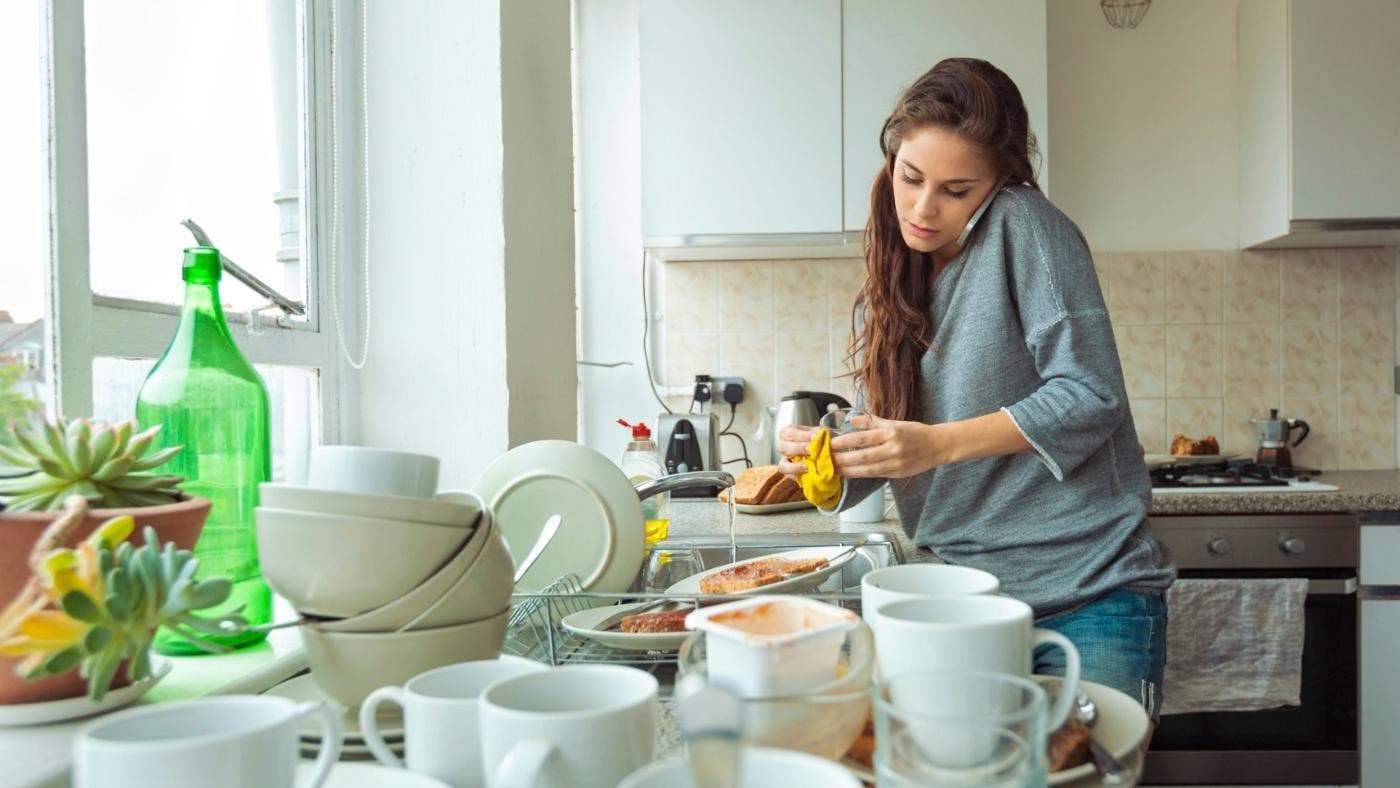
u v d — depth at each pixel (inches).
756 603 22.1
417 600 24.9
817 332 115.3
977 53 101.4
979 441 45.9
